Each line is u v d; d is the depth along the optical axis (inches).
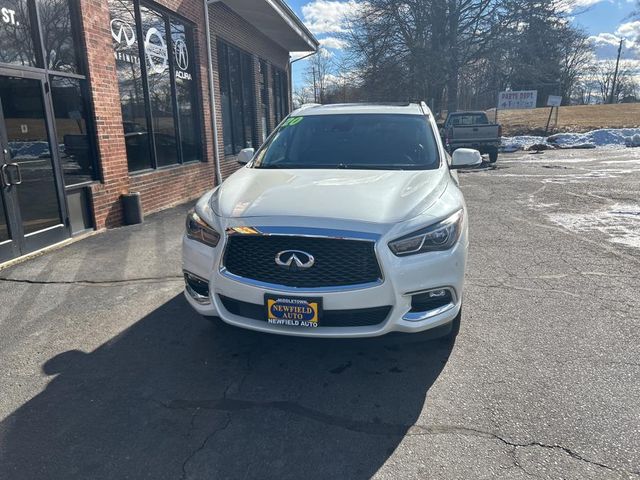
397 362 137.9
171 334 156.0
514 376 129.4
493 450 101.1
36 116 244.7
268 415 114.1
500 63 1164.5
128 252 246.5
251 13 526.0
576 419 110.9
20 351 144.8
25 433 107.5
